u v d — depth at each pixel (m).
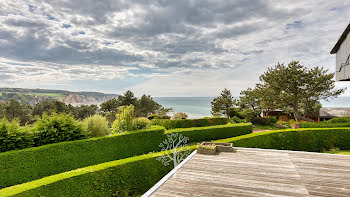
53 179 4.46
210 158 5.59
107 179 5.36
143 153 8.49
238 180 3.96
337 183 3.78
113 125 9.38
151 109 35.03
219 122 14.68
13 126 5.69
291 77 19.45
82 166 6.57
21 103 32.94
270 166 4.83
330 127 10.80
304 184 3.74
